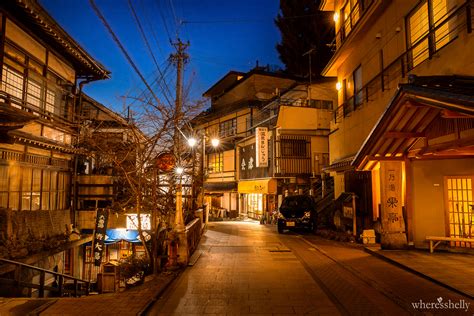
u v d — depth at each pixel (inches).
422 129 435.8
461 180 458.0
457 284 305.0
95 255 577.0
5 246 416.8
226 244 609.0
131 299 299.4
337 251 516.1
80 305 285.4
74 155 647.8
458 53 377.1
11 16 472.4
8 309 276.1
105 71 697.6
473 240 424.8
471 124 376.8
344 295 305.6
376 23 626.2
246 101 1378.0
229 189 1441.9
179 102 569.6
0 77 447.8
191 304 288.7
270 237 711.1
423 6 481.7
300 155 1113.4
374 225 569.3
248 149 1341.0
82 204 675.4
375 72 628.4
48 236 530.0
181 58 766.5
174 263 416.2
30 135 499.2
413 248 478.0
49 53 582.6
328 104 1213.7
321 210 912.3
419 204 478.9
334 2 872.3
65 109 645.3
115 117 559.8
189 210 787.4
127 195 669.3
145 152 463.2
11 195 476.7
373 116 622.8
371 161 492.1
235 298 302.8
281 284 346.0
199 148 1027.3
